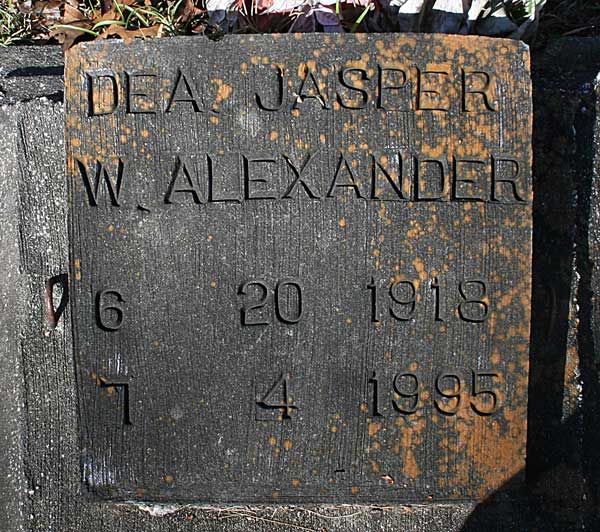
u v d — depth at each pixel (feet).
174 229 2.05
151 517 2.22
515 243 2.07
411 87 2.07
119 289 2.06
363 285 2.06
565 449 2.20
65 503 2.23
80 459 2.07
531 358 2.22
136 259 2.05
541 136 2.24
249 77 2.06
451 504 2.10
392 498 2.08
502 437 2.08
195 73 2.06
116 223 2.05
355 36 2.07
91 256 2.05
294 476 2.07
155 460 2.07
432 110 2.06
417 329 2.06
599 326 2.20
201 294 2.06
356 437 2.07
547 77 2.33
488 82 2.07
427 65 2.07
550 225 2.24
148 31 2.56
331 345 2.06
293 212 2.05
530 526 2.19
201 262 2.06
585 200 2.23
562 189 2.24
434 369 2.07
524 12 2.42
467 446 2.08
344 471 2.08
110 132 2.06
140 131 2.06
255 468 2.07
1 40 2.66
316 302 2.06
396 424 2.07
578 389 2.21
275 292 2.06
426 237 2.06
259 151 2.06
